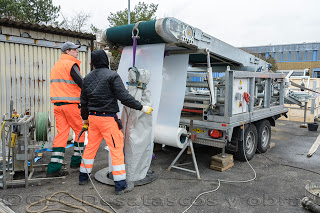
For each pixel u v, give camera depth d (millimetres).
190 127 4750
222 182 4332
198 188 4062
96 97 3668
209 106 4859
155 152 6059
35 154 5160
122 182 3730
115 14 14188
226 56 5336
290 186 4250
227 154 5223
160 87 4207
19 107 5930
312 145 7164
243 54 6016
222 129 4738
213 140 4887
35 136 4285
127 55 4660
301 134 8852
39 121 4023
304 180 4535
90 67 7125
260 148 6137
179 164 5070
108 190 3879
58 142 4223
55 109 4242
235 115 4895
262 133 6191
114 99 3730
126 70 4602
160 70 4234
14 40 5734
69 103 4250
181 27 4117
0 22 5484
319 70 34938
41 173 4461
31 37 5977
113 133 3697
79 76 4234
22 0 16469
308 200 3475
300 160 5777
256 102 6074
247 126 5359
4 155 3754
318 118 12609
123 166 3771
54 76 4246
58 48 6480
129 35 4344
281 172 4926
